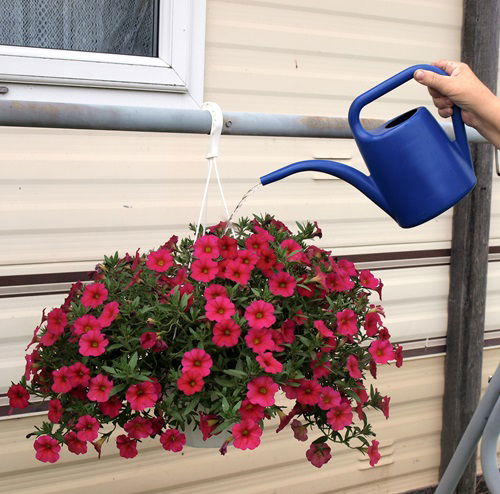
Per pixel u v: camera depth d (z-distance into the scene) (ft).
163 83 8.71
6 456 8.63
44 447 5.12
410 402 11.10
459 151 5.16
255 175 9.59
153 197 9.05
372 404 5.60
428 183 5.05
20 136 8.28
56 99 8.26
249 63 9.35
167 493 9.61
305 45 9.65
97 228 8.78
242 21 9.23
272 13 9.39
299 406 5.22
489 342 11.72
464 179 5.10
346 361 5.31
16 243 8.39
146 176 8.97
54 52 8.21
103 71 8.39
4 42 8.15
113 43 8.61
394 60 10.30
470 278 10.96
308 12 9.61
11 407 5.34
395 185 5.10
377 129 5.32
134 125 5.49
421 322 10.99
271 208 9.73
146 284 5.27
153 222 9.07
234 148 9.42
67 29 8.39
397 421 11.05
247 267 5.13
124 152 8.82
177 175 9.14
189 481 9.71
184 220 9.24
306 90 9.74
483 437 6.18
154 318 5.01
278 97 9.59
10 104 5.13
